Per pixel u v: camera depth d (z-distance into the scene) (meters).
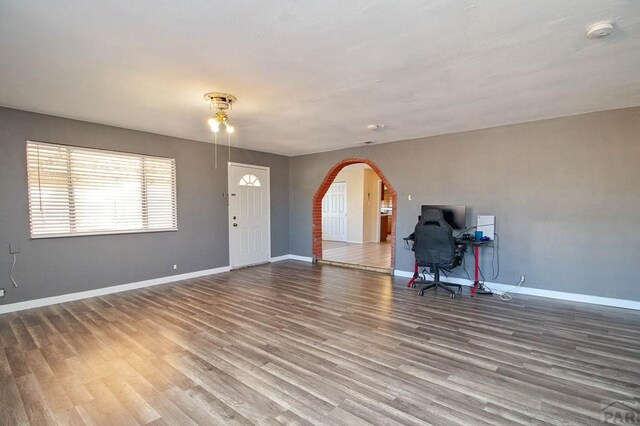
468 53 2.39
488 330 3.20
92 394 2.14
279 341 2.95
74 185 4.23
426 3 1.78
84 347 2.83
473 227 4.84
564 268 4.21
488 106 3.68
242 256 6.38
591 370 2.43
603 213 3.94
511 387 2.21
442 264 4.32
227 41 2.20
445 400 2.07
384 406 2.01
